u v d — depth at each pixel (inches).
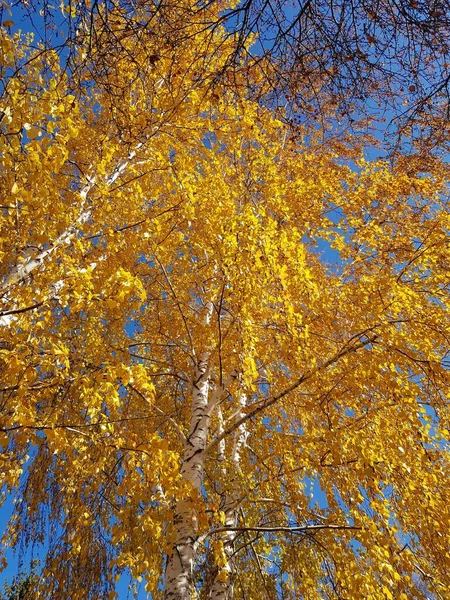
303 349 130.5
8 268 133.2
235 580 177.6
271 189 183.6
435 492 130.6
